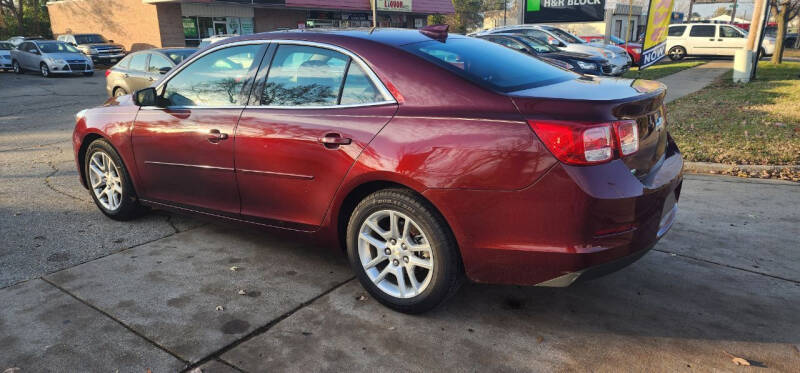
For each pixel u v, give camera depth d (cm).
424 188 271
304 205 329
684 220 447
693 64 2108
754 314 299
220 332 286
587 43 1538
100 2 2892
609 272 260
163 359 262
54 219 464
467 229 267
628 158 255
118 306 312
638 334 282
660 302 315
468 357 264
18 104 1351
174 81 395
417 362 260
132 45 2794
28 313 304
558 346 272
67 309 309
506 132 254
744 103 1028
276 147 328
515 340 278
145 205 436
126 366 257
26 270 360
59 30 3253
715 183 562
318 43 329
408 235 293
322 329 289
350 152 297
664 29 1382
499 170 254
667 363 256
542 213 251
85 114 461
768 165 593
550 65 346
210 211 385
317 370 254
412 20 3784
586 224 246
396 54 300
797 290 325
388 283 311
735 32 2325
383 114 291
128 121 417
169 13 2608
